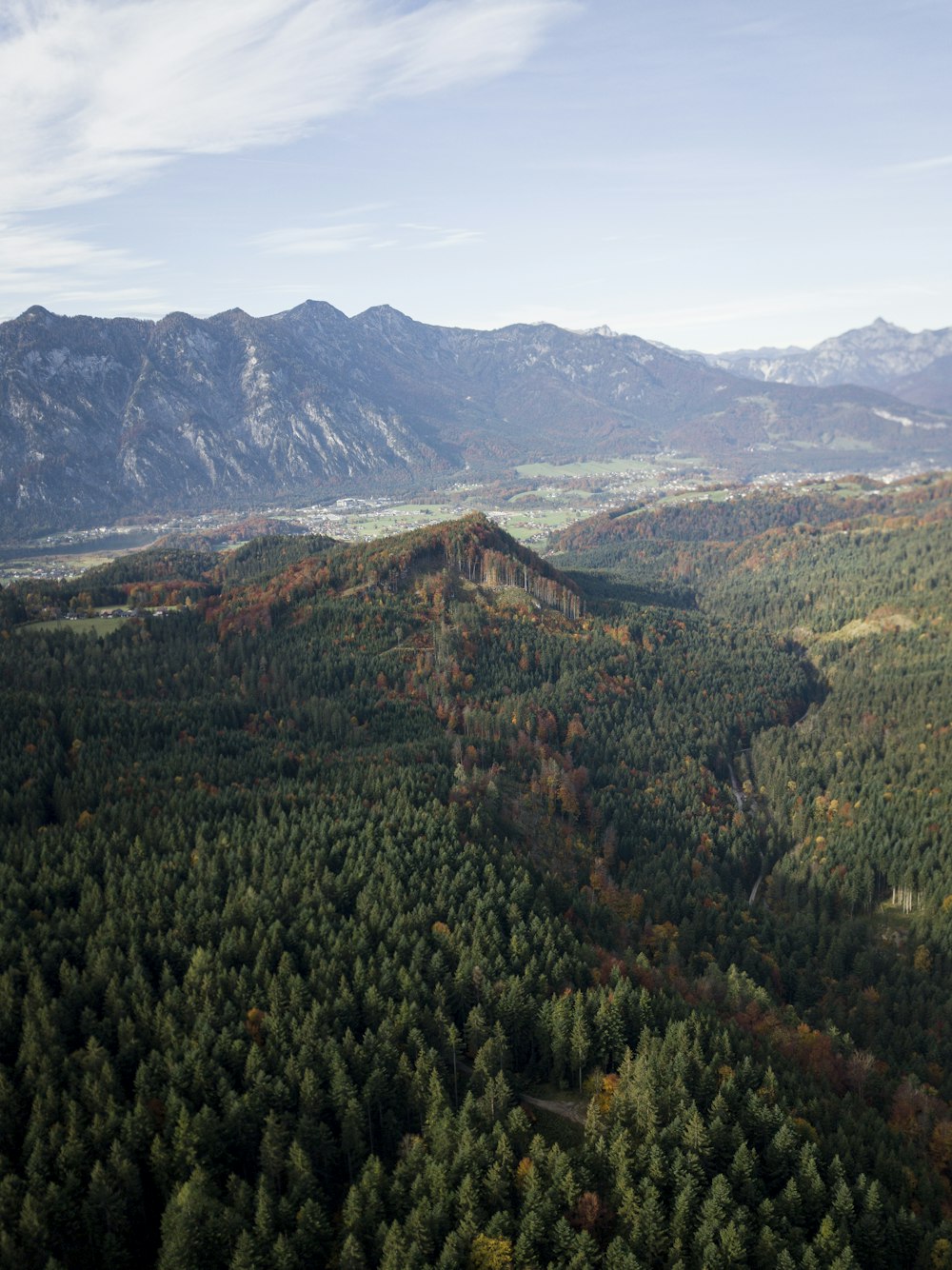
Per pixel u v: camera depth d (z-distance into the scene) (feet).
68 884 558.15
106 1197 368.07
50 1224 362.94
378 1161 397.19
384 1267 349.20
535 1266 361.30
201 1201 366.22
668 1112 421.59
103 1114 402.31
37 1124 389.80
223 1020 454.81
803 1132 421.59
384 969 495.00
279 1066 432.25
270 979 482.28
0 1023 442.91
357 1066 436.76
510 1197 392.27
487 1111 423.64
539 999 496.23
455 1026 476.13
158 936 507.71
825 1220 371.56
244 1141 408.05
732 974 571.69
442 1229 372.38
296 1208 382.22
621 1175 390.63
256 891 561.84
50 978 485.15
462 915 552.82
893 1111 483.10
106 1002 463.83
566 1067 473.67
